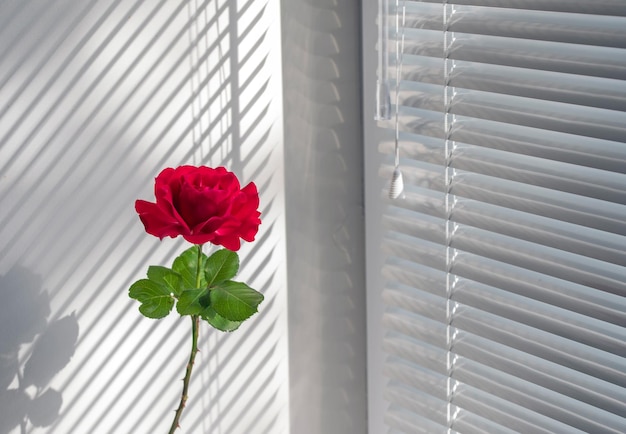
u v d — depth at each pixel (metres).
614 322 1.30
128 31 1.39
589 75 1.28
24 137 1.37
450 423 1.45
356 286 1.54
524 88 1.32
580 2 1.27
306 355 1.54
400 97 1.41
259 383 1.51
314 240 1.51
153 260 1.44
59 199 1.39
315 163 1.50
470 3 1.33
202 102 1.43
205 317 1.32
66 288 1.41
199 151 1.44
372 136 1.46
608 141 1.30
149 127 1.41
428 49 1.38
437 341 1.43
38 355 1.41
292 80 1.46
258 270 1.49
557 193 1.34
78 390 1.43
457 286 1.42
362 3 1.44
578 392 1.33
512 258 1.36
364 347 1.57
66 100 1.38
